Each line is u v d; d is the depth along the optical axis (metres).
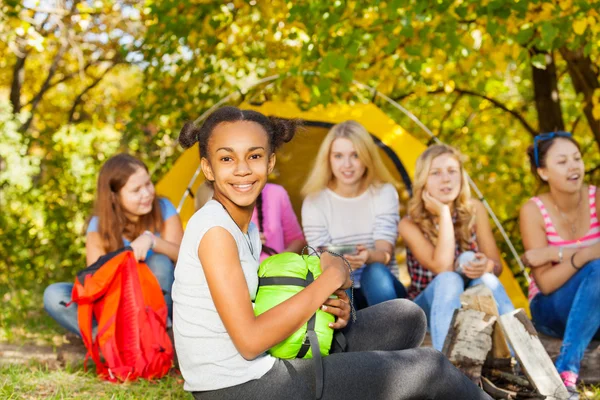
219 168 2.37
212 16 6.58
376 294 3.88
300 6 5.57
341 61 5.05
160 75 7.39
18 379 3.57
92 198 8.28
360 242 4.56
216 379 2.28
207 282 2.25
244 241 2.38
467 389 2.45
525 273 5.04
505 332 3.32
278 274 2.43
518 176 8.55
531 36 5.12
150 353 3.75
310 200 4.61
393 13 5.10
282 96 6.49
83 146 8.67
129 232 4.27
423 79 6.65
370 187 4.63
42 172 9.50
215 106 6.07
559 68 8.10
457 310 3.39
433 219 4.15
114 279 3.82
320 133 5.76
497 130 9.09
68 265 8.02
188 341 2.31
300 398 2.28
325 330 2.41
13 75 11.42
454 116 9.05
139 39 7.55
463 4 5.27
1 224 7.89
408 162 5.50
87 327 3.79
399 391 2.35
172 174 5.39
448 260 3.96
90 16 8.86
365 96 6.99
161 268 4.15
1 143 8.33
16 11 6.59
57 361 4.16
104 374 3.79
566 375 3.54
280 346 2.36
